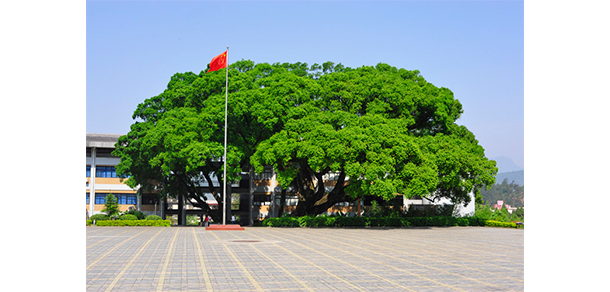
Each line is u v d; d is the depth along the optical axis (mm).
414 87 42781
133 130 48219
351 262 16953
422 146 41562
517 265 16406
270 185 61625
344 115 39688
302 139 39688
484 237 31062
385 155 37188
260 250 20938
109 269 14914
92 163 57875
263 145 40469
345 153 37344
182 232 33594
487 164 45688
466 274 14281
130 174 50219
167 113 44969
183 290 11680
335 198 45750
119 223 41594
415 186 38094
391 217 45719
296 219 42219
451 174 42375
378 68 48844
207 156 40750
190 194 51062
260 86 45094
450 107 47688
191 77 48625
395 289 11898
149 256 18344
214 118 41344
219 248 21672
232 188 61281
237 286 12211
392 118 42219
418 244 24953
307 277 13594
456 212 56344
